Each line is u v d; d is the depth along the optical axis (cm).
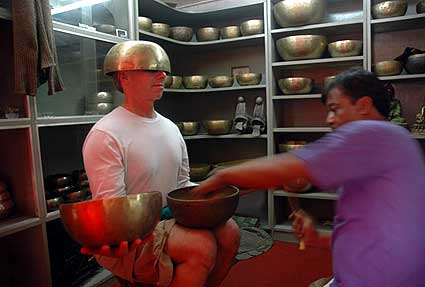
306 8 269
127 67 143
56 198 203
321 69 304
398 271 81
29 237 196
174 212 130
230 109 346
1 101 192
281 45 282
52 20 191
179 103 364
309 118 313
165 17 332
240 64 339
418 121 258
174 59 363
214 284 147
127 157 143
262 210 335
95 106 241
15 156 190
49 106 217
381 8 253
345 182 81
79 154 259
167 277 128
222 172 92
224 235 140
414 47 274
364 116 91
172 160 159
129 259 132
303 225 122
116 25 252
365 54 261
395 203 82
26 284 200
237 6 305
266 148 332
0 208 182
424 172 85
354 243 87
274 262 248
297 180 82
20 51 166
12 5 167
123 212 108
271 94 293
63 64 224
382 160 79
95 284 213
